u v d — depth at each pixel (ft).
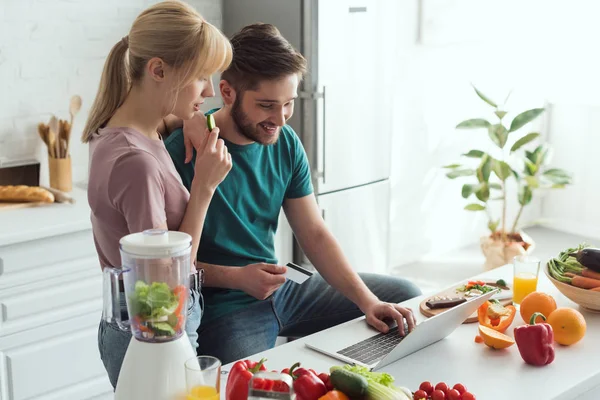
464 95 15.85
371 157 12.93
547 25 16.48
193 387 5.09
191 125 7.68
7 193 10.14
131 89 6.38
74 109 10.85
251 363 5.50
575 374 6.21
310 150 12.12
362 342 6.82
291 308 8.80
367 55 12.36
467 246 16.92
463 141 16.16
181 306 5.21
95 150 6.41
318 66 11.76
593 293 7.20
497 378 6.13
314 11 11.50
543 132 17.40
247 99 7.43
